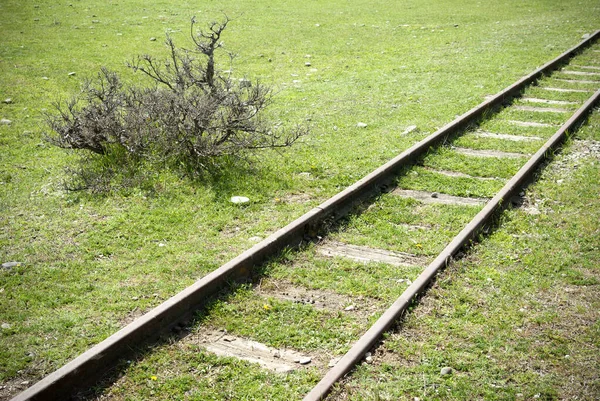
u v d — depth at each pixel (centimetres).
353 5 2791
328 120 1112
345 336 498
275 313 530
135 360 463
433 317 518
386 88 1352
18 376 447
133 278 583
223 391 436
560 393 430
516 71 1485
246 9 2531
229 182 808
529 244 649
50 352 472
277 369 461
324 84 1402
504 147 956
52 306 536
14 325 506
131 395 430
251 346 487
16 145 963
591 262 608
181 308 516
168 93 898
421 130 1043
